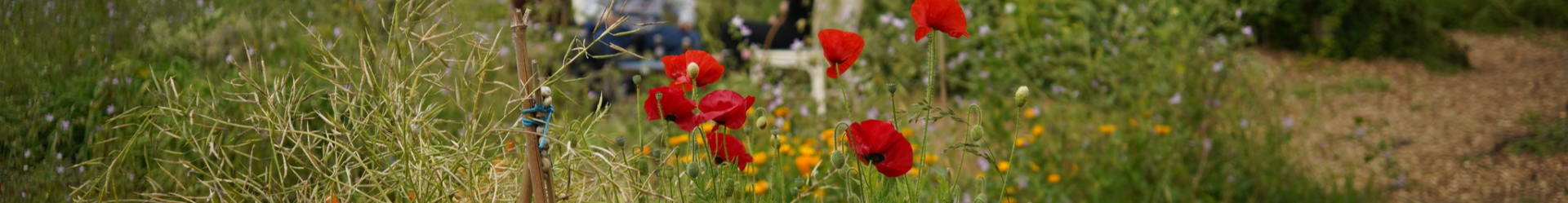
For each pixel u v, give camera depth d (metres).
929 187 2.26
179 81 2.26
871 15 5.31
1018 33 4.94
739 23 4.11
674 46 4.70
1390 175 3.14
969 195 2.73
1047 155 3.15
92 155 1.94
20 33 1.91
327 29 2.71
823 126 3.16
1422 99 4.56
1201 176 3.04
